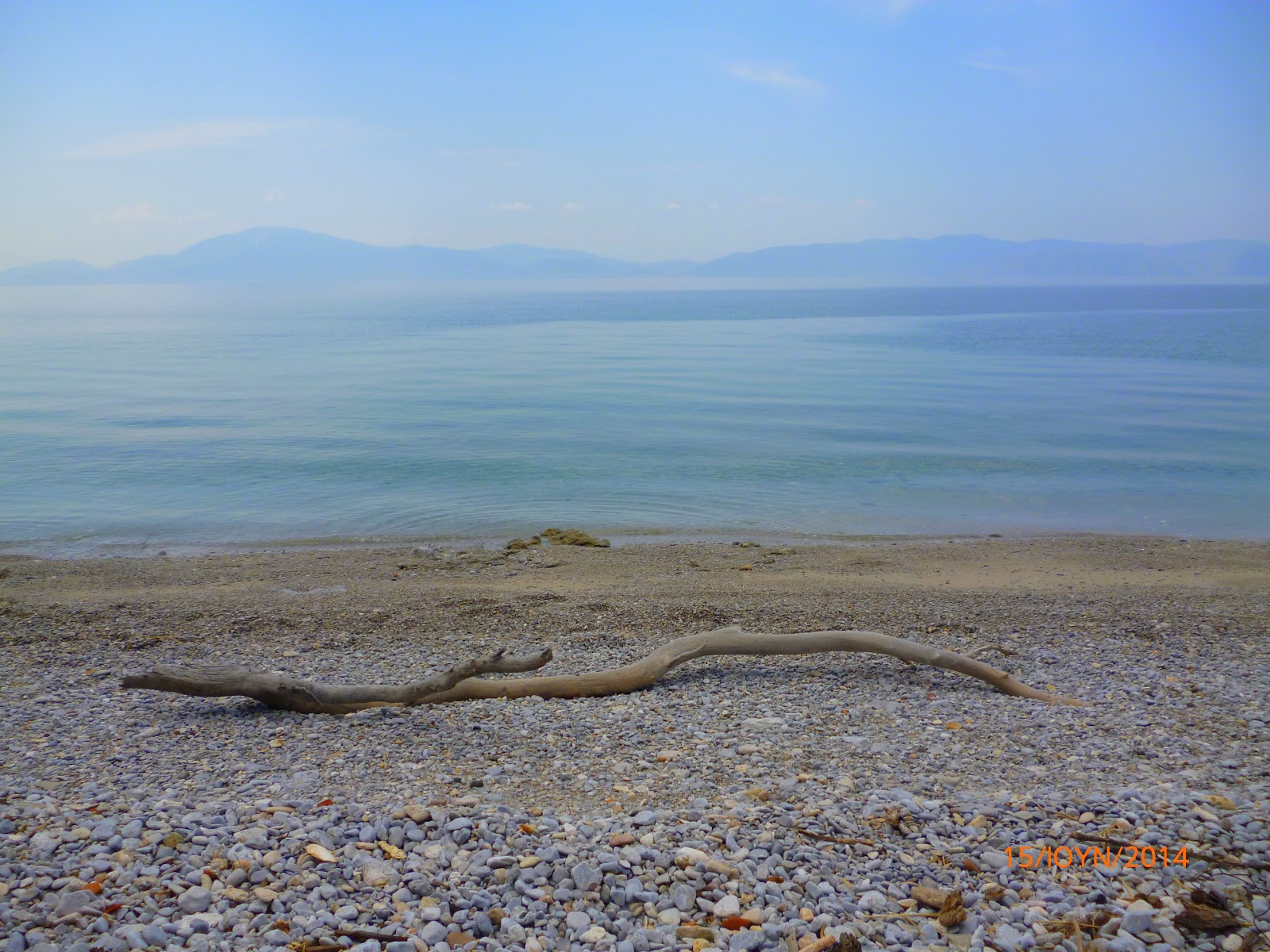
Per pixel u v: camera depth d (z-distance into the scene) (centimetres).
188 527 2119
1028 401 4481
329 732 777
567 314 19000
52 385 5388
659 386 5322
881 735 779
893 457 2991
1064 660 1052
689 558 1792
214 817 555
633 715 834
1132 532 2106
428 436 3400
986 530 2119
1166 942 451
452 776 667
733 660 1055
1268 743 748
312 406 4312
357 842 533
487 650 1088
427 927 443
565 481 2625
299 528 2105
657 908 476
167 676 828
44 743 739
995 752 732
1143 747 738
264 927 439
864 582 1585
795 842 547
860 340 10044
